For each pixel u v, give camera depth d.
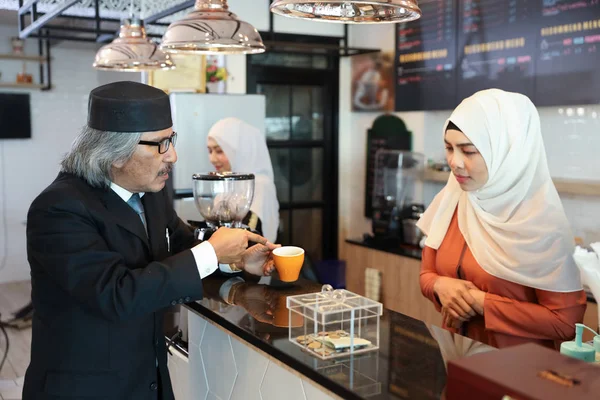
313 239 5.45
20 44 6.20
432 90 4.38
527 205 1.93
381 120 5.01
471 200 2.04
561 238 1.85
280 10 1.61
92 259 1.47
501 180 1.94
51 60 6.44
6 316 5.32
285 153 5.23
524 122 1.93
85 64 6.66
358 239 4.69
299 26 5.01
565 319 1.82
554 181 3.69
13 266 6.50
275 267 1.90
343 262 4.92
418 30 4.45
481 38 3.97
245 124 3.50
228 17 2.12
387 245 4.38
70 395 1.55
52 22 4.50
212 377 1.85
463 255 2.08
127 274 1.49
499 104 1.93
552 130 3.76
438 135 4.52
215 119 4.01
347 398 1.17
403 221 4.40
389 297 4.27
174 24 2.11
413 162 4.50
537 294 1.89
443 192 2.22
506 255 1.93
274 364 1.50
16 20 5.37
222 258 1.61
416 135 4.71
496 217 1.97
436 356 1.35
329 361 1.31
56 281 1.48
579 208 3.67
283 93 5.14
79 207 1.50
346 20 1.71
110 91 1.55
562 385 0.95
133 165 1.55
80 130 1.62
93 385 1.56
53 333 1.56
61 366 1.56
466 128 1.90
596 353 1.49
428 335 1.49
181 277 1.51
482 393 0.99
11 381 3.92
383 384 1.19
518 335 1.85
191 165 3.96
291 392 1.44
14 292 6.11
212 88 4.73
